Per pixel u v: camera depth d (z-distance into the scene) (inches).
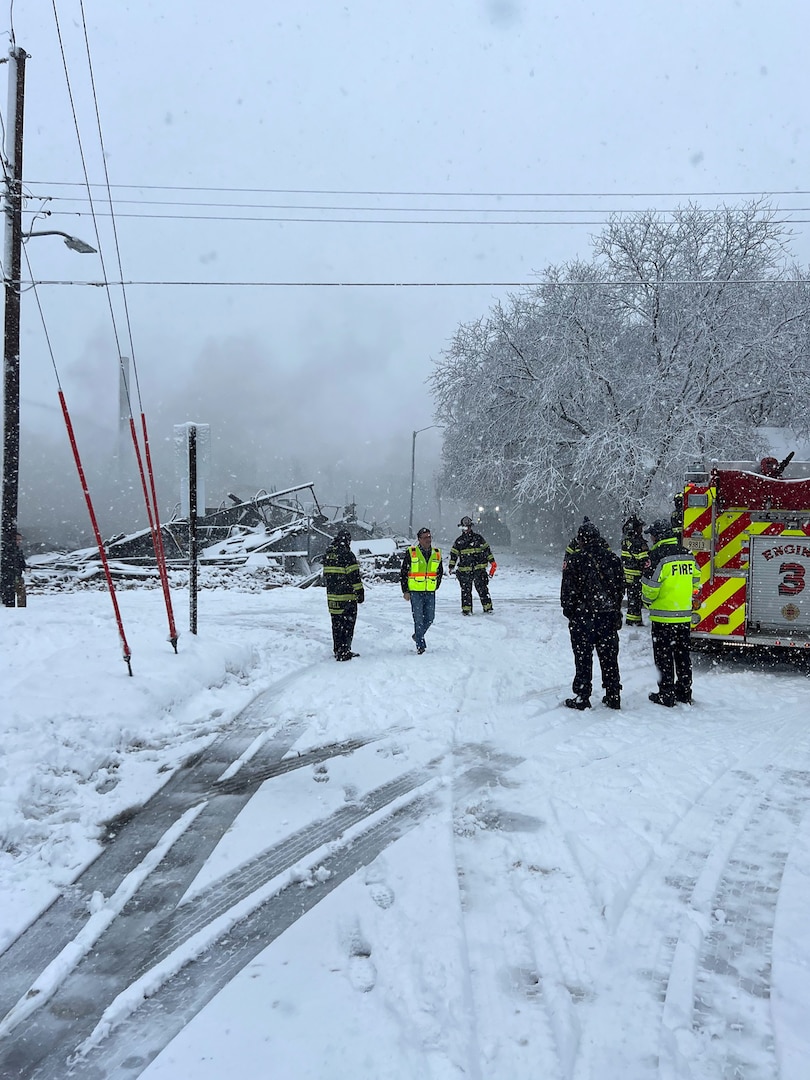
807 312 907.4
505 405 1038.4
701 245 917.2
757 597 360.2
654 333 919.7
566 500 1084.5
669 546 294.5
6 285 497.0
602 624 284.0
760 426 961.5
